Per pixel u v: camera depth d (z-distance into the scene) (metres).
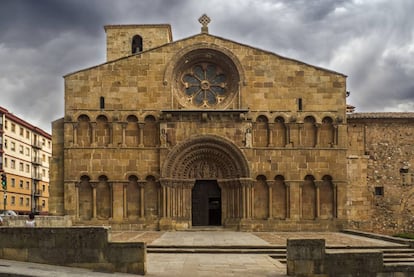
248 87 44.53
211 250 30.06
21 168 96.44
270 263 26.06
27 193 99.31
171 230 42.97
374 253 23.64
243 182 43.38
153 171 43.78
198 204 46.44
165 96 44.28
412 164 45.53
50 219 37.47
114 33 56.09
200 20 45.59
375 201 45.09
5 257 23.30
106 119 44.16
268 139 44.25
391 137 45.78
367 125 45.78
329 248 29.97
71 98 44.06
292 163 44.06
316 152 44.12
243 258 27.83
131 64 44.50
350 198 44.91
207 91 45.69
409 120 45.84
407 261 27.75
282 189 44.12
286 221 43.50
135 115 44.12
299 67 44.75
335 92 44.62
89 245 22.83
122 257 22.61
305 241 23.23
